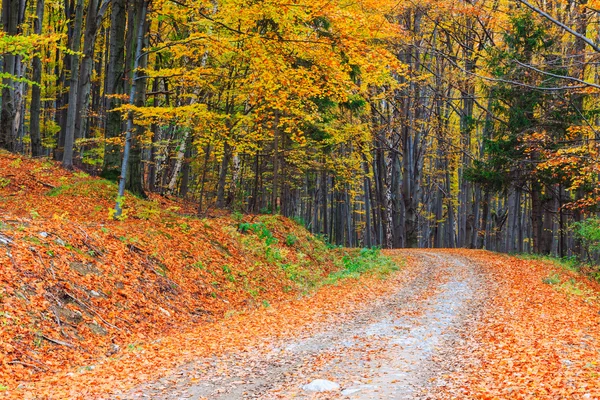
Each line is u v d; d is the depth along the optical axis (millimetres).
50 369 8242
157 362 8820
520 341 9742
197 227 18641
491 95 26812
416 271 22906
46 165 22047
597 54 13953
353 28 14016
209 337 10867
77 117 25094
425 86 37344
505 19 27328
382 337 10664
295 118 25812
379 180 44312
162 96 31422
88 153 27844
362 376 7762
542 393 6414
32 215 13438
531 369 7609
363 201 56062
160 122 21172
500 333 10703
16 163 21156
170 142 30031
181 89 25344
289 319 13070
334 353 9352
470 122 30781
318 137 28859
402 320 12680
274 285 18188
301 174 41625
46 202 17453
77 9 22859
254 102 21219
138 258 13812
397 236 41250
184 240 16859
